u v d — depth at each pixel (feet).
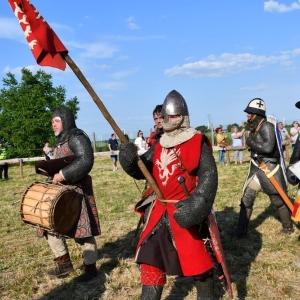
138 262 11.28
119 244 20.90
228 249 19.35
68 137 15.67
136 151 11.37
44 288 15.81
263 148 19.56
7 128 116.57
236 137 58.70
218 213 26.27
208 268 11.05
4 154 62.34
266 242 19.98
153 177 11.87
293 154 18.31
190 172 11.29
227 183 39.55
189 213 10.56
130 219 26.20
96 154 64.75
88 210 15.84
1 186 51.37
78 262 18.53
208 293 11.46
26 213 15.07
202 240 11.27
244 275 16.21
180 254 11.07
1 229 25.45
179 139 11.40
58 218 14.55
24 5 10.85
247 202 20.53
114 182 47.32
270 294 14.55
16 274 17.29
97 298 14.75
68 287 15.79
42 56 10.99
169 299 14.46
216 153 82.99
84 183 15.89
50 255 19.80
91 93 10.96
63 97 123.95
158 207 11.67
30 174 70.13
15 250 20.77
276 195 20.40
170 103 11.49
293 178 17.67
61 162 15.28
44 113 117.39
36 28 10.89
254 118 20.02
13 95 120.16
